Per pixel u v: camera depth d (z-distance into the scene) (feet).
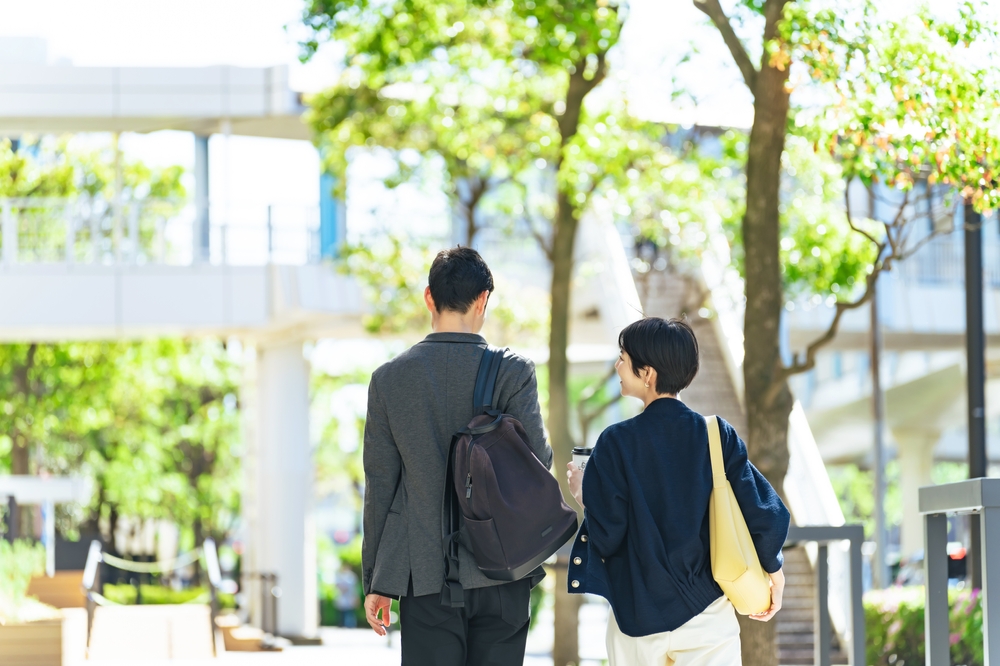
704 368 50.21
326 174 52.37
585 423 44.60
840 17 19.93
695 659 10.42
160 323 57.16
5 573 33.76
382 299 50.83
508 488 10.38
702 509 10.50
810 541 17.42
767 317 23.41
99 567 53.88
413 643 10.85
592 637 54.95
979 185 19.74
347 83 44.83
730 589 10.34
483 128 43.65
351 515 171.53
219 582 45.98
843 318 55.72
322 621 90.99
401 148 46.32
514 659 11.05
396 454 10.96
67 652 28.96
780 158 23.58
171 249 58.75
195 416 93.97
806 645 37.58
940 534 12.98
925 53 19.45
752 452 23.39
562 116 38.52
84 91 55.57
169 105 55.83
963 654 27.43
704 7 24.43
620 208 39.06
